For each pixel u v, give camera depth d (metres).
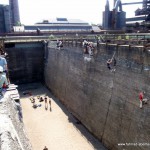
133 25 71.06
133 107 23.95
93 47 33.72
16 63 58.09
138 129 22.88
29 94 52.81
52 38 63.53
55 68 52.81
